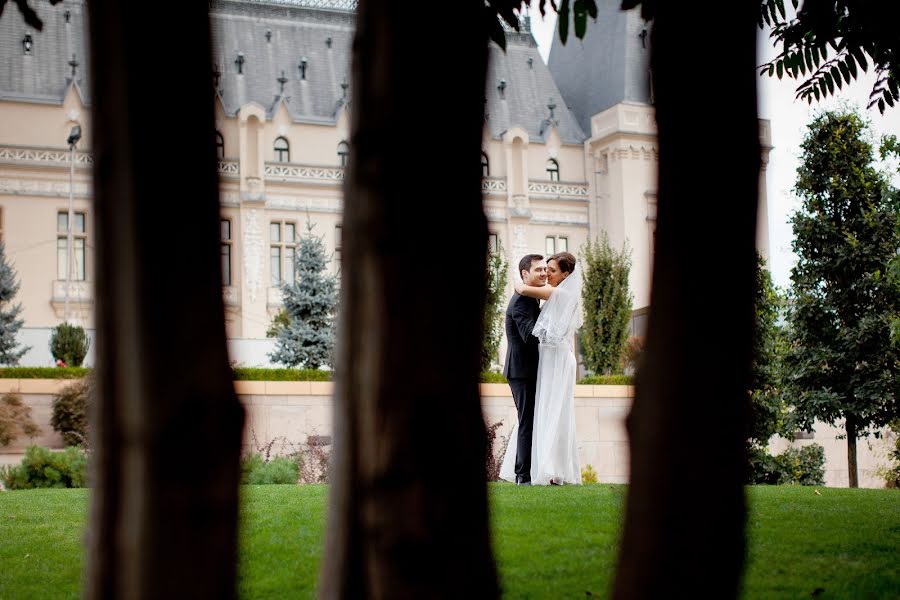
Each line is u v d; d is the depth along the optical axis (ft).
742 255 9.23
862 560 17.92
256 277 167.94
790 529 21.01
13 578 18.45
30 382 71.77
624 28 193.88
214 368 9.43
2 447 70.03
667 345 9.18
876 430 71.72
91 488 9.96
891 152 57.31
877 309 68.44
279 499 26.84
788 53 26.20
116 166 9.25
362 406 9.95
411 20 9.88
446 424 9.82
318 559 18.67
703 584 8.90
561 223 189.16
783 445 88.33
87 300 157.99
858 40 25.30
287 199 172.24
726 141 9.22
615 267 122.21
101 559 9.53
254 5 184.65
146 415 9.25
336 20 189.98
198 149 9.38
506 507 23.08
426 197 9.86
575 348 135.13
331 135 178.40
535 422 30.27
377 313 9.89
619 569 9.30
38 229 157.48
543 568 17.24
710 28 9.24
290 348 119.24
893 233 67.92
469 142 10.13
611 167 188.65
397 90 9.87
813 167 70.38
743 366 9.16
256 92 177.37
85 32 9.94
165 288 9.23
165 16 9.19
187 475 9.28
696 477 8.96
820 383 70.08
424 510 9.73
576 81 204.54
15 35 165.17
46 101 160.66
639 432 9.26
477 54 10.24
